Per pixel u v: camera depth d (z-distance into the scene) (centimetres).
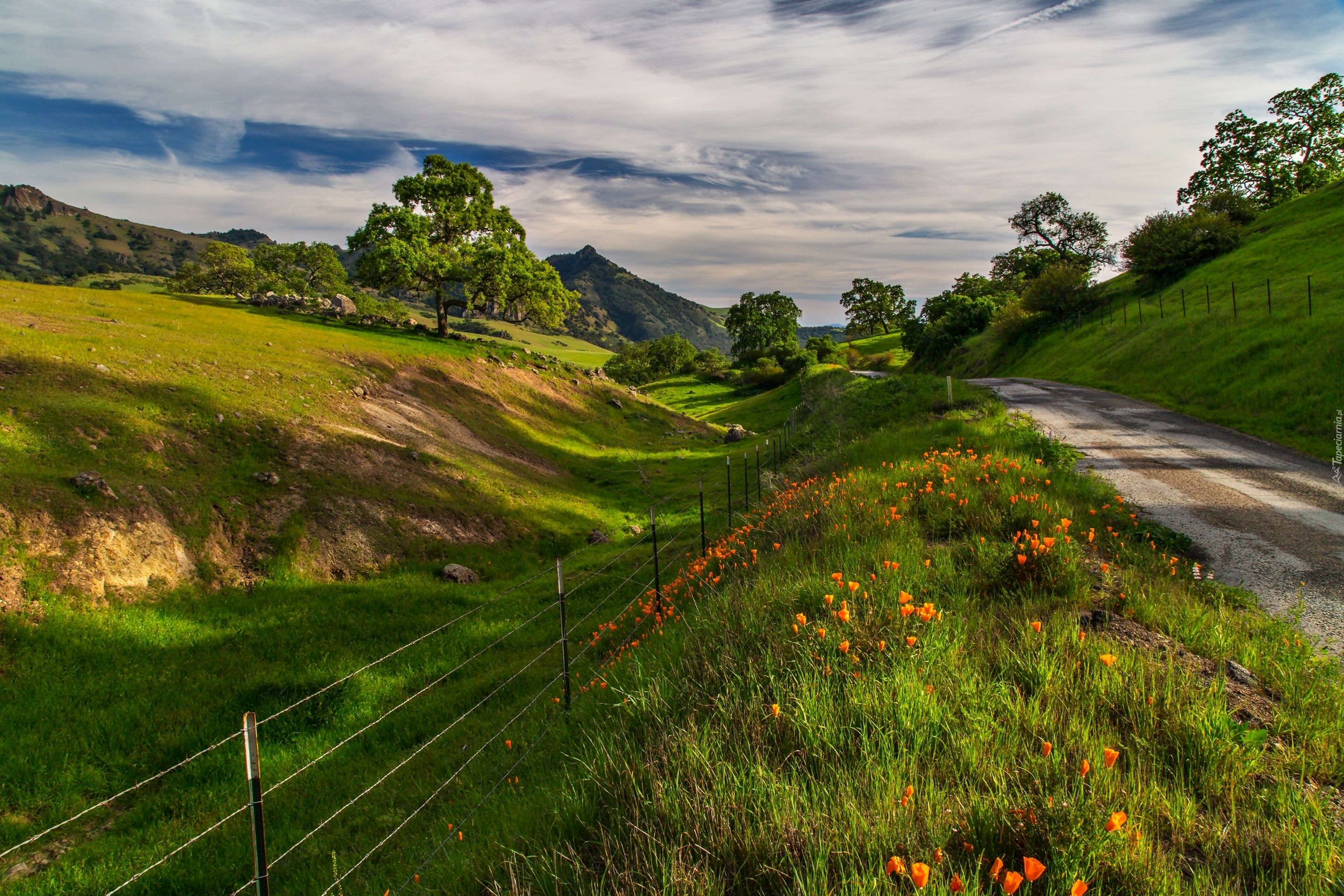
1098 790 311
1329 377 1867
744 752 367
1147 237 4550
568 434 3356
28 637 988
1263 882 264
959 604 566
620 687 550
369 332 3888
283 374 2261
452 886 356
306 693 1006
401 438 2209
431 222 5281
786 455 2438
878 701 380
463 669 1095
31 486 1188
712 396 9100
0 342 1656
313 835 652
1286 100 5681
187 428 1642
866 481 1070
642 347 13062
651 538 1888
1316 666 490
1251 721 406
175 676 1016
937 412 1998
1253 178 5975
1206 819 308
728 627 553
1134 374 2922
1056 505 876
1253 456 1519
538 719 710
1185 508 1101
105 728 873
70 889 607
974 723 363
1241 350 2348
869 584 579
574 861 312
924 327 7825
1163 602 596
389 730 902
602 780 388
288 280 8094
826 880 256
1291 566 832
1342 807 324
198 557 1319
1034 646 468
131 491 1321
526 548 1838
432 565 1595
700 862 291
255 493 1545
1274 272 3244
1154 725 376
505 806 451
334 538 1541
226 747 866
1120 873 262
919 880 216
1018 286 8081
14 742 816
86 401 1537
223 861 635
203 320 2964
